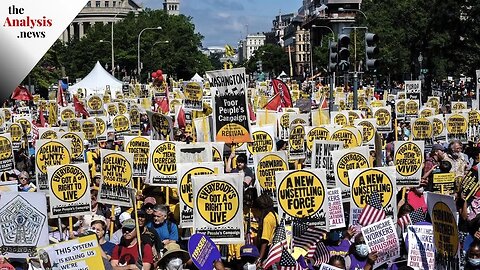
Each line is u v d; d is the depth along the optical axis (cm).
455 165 1931
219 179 1277
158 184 1731
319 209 1323
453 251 1046
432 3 7844
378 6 9369
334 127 2186
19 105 5353
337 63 2827
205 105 2817
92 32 16225
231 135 1817
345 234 1301
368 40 2495
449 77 10162
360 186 1355
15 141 2711
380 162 1661
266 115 2725
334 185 1642
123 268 1149
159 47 16162
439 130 2750
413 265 1170
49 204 1551
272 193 1634
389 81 9175
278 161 1638
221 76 1811
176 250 1123
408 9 8469
